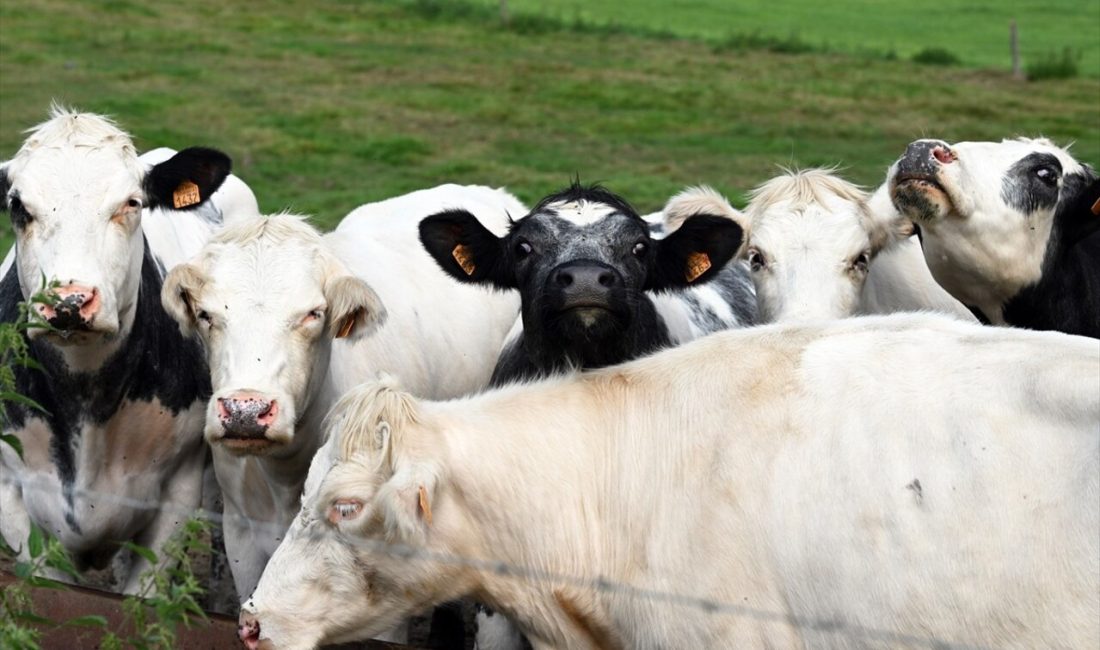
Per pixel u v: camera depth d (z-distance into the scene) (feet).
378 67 93.81
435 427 18.30
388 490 17.28
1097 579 15.44
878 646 16.71
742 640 17.54
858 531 16.79
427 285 28.14
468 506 18.35
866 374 17.52
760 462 17.65
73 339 23.24
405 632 24.72
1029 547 15.81
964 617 16.16
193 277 22.48
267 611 18.10
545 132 74.90
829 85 89.86
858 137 73.72
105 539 25.66
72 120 24.31
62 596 20.03
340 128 74.13
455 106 81.46
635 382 19.17
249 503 25.00
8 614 17.48
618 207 23.88
